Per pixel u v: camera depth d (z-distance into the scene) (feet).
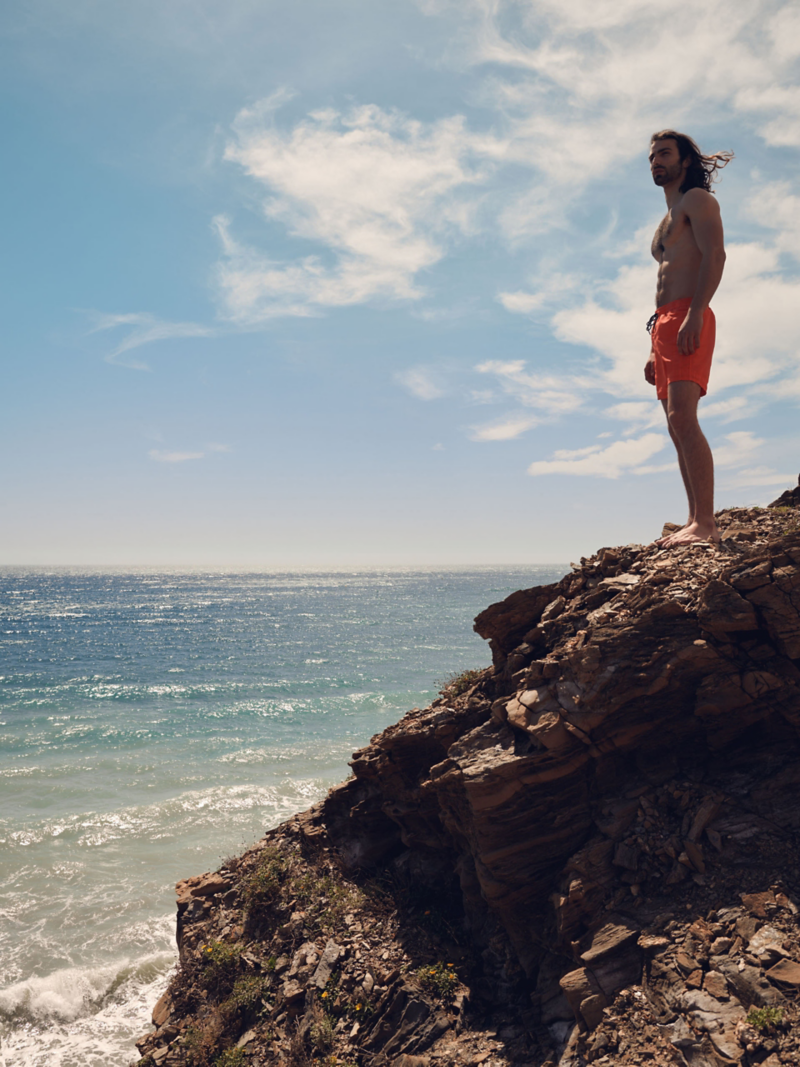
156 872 68.44
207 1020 26.84
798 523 25.45
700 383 25.18
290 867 32.32
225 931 31.04
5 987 50.08
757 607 19.83
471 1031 20.97
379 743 31.19
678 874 18.57
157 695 173.68
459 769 22.90
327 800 34.35
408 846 30.55
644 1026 15.81
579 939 18.86
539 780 21.44
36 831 78.84
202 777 99.35
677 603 21.11
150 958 53.57
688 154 26.04
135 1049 43.73
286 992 25.46
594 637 21.66
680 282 25.58
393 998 23.04
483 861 21.84
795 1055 13.35
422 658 243.81
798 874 16.97
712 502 25.49
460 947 24.95
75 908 61.41
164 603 612.70
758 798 19.43
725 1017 14.71
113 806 87.66
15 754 114.73
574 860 20.45
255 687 183.93
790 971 14.80
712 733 20.92
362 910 28.12
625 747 21.59
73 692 179.52
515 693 23.63
